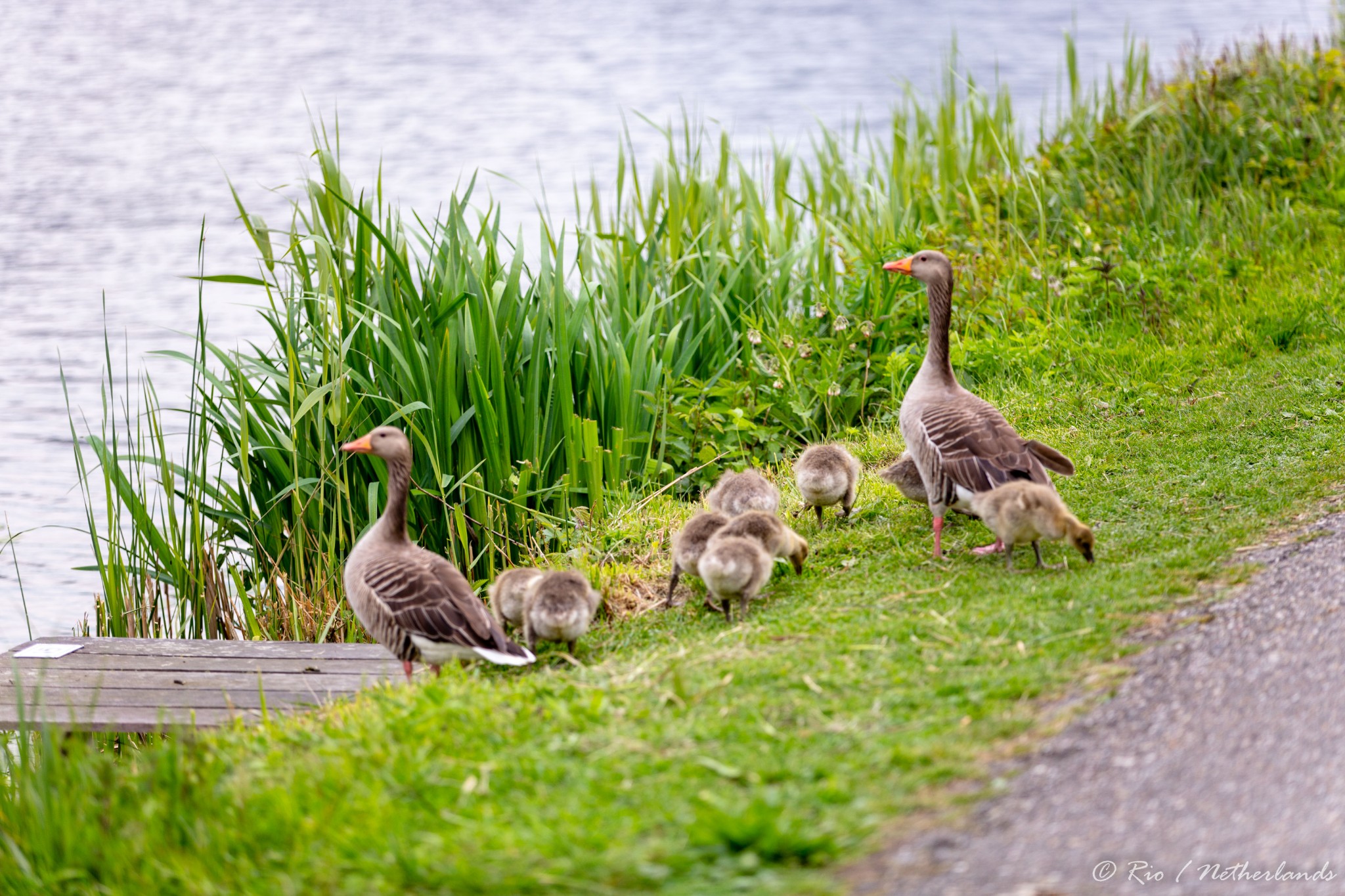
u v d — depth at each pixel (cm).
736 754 678
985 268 1708
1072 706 704
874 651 819
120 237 3009
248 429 1220
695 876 568
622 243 1694
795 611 938
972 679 751
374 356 1294
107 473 1193
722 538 944
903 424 1075
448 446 1264
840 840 587
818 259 1728
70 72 5388
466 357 1300
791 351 1491
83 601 1475
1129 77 2283
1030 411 1380
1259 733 650
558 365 1313
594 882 567
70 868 671
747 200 1777
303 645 1041
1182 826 580
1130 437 1262
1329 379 1322
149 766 752
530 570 1023
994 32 5981
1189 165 1961
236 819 662
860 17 6931
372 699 849
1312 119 1972
